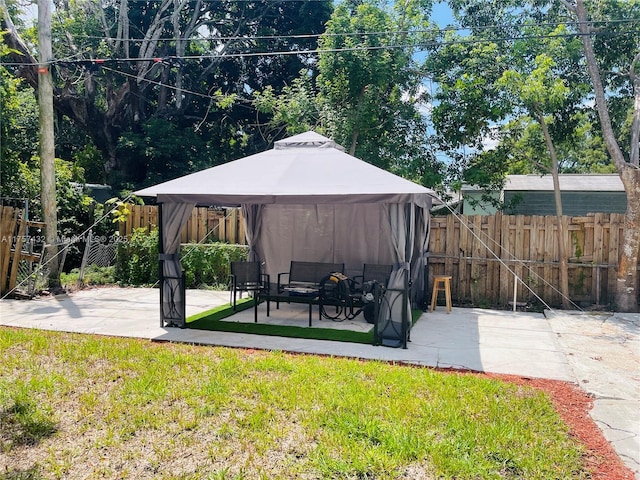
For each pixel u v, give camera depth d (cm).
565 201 1464
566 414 411
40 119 1005
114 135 1839
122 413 393
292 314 833
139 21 1964
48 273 1002
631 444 355
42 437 356
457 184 1158
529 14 1205
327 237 946
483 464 317
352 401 411
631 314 838
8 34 1366
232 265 855
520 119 1092
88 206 1289
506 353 595
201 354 557
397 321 626
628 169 858
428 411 393
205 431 363
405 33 1170
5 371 485
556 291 909
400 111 1298
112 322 741
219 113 2089
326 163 716
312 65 1981
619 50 1037
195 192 665
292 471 310
